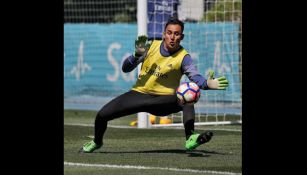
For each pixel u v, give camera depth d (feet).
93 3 186.50
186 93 61.57
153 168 55.21
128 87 151.43
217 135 85.46
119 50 152.76
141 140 79.36
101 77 155.22
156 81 63.57
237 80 125.90
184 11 105.29
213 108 128.47
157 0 100.63
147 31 98.27
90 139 79.71
